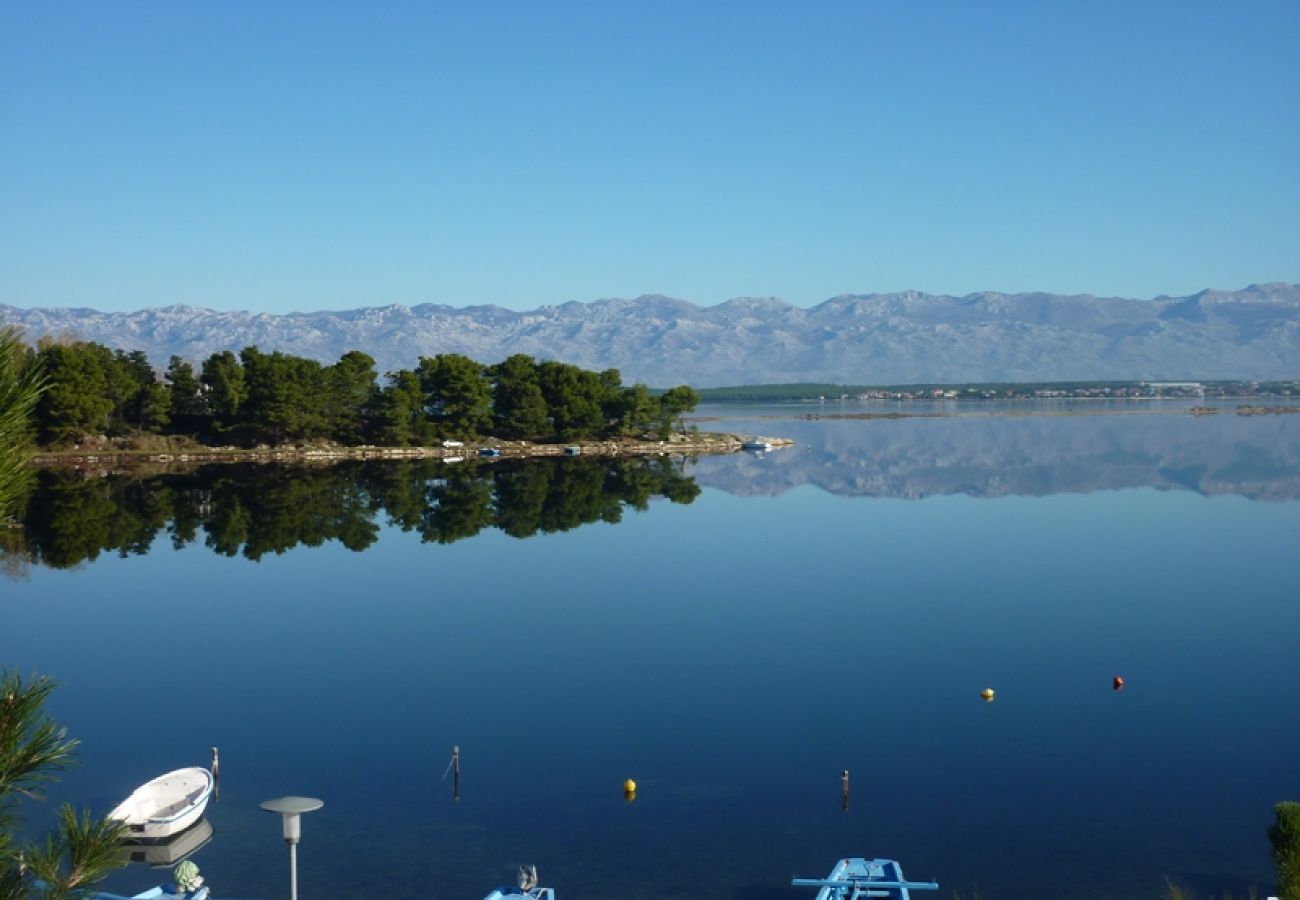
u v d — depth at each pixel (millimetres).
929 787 42750
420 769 45438
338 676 59062
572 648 64312
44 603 77438
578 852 37531
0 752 10922
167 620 72062
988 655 61406
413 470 163875
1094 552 93875
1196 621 68562
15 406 10141
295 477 152750
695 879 35531
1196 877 35094
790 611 72875
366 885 35188
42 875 11531
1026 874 35375
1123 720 50281
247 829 39531
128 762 46500
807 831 38938
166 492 135875
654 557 94375
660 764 45656
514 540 103750
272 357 182375
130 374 177750
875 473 167750
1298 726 49156
